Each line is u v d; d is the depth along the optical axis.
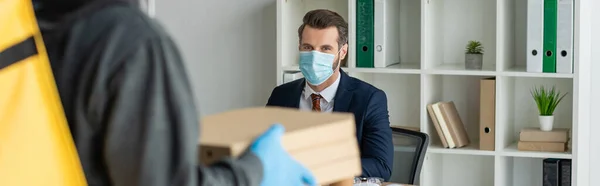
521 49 4.42
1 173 1.18
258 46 4.77
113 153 1.23
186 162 1.25
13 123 1.20
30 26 1.23
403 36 4.58
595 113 4.30
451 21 4.48
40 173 1.21
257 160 1.37
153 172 1.23
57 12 1.29
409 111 4.61
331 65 3.92
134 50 1.23
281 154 1.43
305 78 4.03
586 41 4.16
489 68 4.32
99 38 1.24
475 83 4.49
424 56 4.25
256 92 4.80
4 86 1.21
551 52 4.07
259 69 4.79
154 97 1.23
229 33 4.82
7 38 1.21
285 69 4.50
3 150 1.19
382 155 3.79
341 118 1.65
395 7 4.49
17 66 1.21
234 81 4.84
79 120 1.24
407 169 4.01
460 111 4.54
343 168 1.62
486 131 4.25
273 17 4.71
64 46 1.26
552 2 4.04
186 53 4.88
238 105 4.85
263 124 1.60
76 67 1.24
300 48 3.98
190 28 4.88
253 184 1.34
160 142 1.23
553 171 4.20
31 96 1.21
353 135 1.66
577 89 4.05
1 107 1.20
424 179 4.39
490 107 4.21
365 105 3.89
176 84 1.25
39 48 1.24
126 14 1.26
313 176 1.49
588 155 4.30
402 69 4.28
